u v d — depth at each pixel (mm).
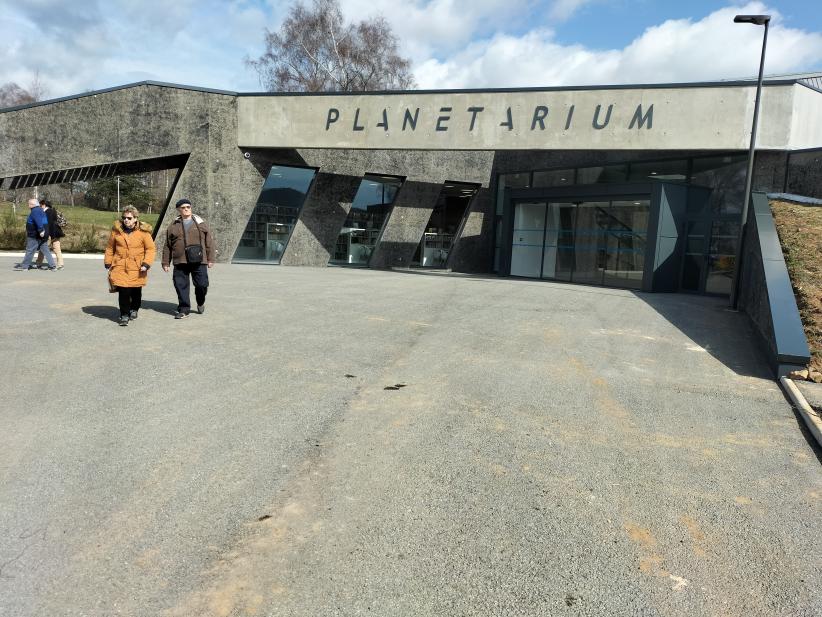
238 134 21219
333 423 5031
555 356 7973
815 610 2852
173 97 20484
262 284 14281
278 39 41094
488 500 3799
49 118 20016
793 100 16547
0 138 19859
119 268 8219
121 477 3855
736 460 4719
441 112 19016
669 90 17078
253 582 2842
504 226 24203
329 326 9188
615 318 11461
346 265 24734
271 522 3395
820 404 6168
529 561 3146
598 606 2803
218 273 17000
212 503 3574
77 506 3461
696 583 3033
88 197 51906
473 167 26250
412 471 4168
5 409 5020
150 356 6914
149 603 2658
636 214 19156
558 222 22203
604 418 5566
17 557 2941
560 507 3764
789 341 7449
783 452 4941
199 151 20859
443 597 2805
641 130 17344
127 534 3195
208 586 2795
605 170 22484
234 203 21484
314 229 23609
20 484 3701
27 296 10242
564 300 13922
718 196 18594
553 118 18031
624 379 7035
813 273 9914
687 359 8273
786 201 14617
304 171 23234
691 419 5691
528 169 25219
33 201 14461
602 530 3510
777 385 7098
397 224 25328
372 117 19719
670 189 18453
